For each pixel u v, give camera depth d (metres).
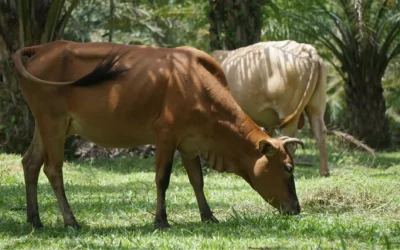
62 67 9.46
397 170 16.69
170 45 28.62
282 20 22.41
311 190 11.52
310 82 15.03
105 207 11.12
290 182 9.63
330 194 10.97
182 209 11.09
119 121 9.37
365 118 23.70
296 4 22.33
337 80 28.78
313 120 15.56
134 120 9.38
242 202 11.60
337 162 18.45
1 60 17.78
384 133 23.91
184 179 15.20
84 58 9.47
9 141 17.89
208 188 13.57
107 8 24.92
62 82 9.35
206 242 8.19
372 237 8.40
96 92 9.33
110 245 8.18
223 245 8.04
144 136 9.54
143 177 15.33
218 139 9.57
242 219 9.54
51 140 9.45
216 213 10.74
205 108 9.41
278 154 9.54
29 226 9.60
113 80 9.33
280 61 15.14
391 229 8.91
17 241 8.60
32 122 18.20
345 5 21.84
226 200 11.91
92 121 9.42
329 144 23.47
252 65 15.40
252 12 18.97
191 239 8.45
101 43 9.62
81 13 24.84
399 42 23.89
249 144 9.59
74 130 9.63
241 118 9.60
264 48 15.43
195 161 9.98
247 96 15.45
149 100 9.32
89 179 14.89
